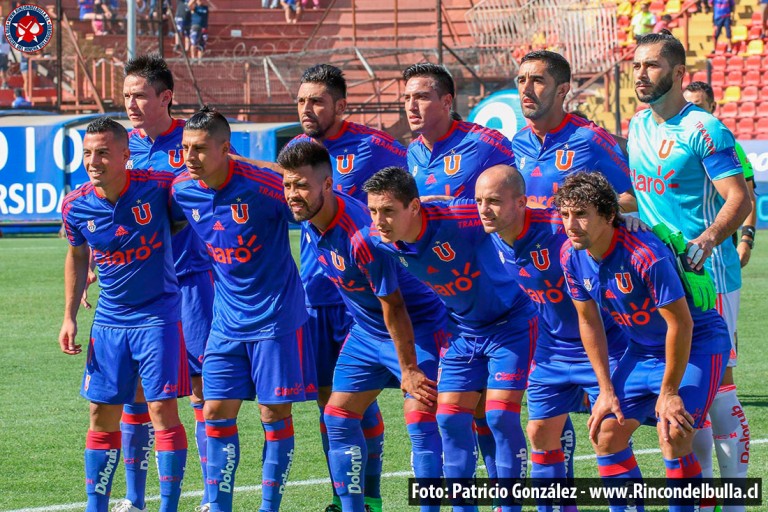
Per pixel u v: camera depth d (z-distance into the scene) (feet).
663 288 23.11
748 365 49.55
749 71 136.26
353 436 27.50
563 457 26.96
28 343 56.80
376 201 24.56
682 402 23.54
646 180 29.09
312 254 30.81
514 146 31.42
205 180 26.58
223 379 27.22
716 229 26.21
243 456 35.06
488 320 26.89
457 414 26.68
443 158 31.32
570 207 22.88
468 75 126.21
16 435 37.78
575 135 30.19
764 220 110.73
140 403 28.60
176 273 31.76
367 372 27.68
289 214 26.86
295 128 108.68
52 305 69.77
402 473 32.94
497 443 26.84
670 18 136.46
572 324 26.14
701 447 27.43
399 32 159.33
